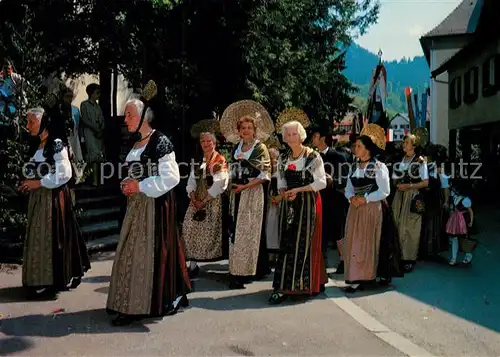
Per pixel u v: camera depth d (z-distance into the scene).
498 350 4.78
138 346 4.60
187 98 12.02
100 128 11.42
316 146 8.68
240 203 6.64
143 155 5.12
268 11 11.89
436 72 27.58
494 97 20.94
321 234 6.29
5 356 4.33
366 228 6.76
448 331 5.29
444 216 9.30
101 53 11.19
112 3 10.78
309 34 20.48
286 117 6.66
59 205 5.99
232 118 7.12
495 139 21.38
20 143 7.45
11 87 7.65
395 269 7.02
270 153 7.90
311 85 18.08
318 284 6.25
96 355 4.38
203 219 7.11
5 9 10.02
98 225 9.68
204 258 7.11
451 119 27.67
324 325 5.27
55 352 4.43
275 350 4.59
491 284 7.26
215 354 4.47
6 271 7.11
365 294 6.71
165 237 5.21
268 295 6.39
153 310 5.12
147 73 11.80
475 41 21.30
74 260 6.20
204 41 11.66
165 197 5.25
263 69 12.28
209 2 11.35
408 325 5.47
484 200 18.62
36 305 5.71
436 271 8.16
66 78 11.72
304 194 6.18
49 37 10.47
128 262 5.10
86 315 5.40
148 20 11.41
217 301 6.08
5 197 7.46
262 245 7.05
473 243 8.54
